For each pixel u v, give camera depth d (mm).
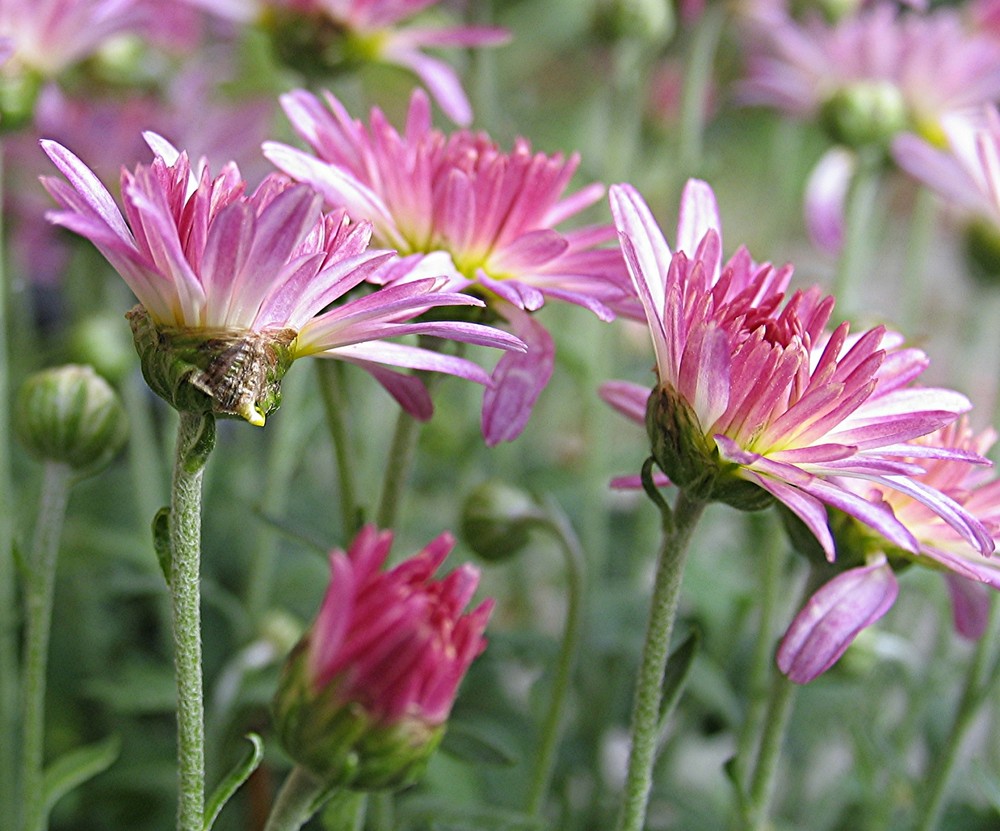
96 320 545
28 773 436
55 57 506
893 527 380
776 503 420
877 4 731
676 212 614
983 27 663
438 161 425
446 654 373
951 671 545
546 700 520
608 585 645
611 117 640
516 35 826
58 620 592
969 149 484
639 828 407
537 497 479
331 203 410
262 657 521
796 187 899
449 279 389
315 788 379
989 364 908
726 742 707
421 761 375
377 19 513
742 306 393
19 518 529
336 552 365
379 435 673
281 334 379
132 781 545
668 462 390
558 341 574
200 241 374
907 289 680
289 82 666
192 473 379
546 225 433
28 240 630
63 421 438
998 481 412
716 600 550
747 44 774
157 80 638
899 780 507
